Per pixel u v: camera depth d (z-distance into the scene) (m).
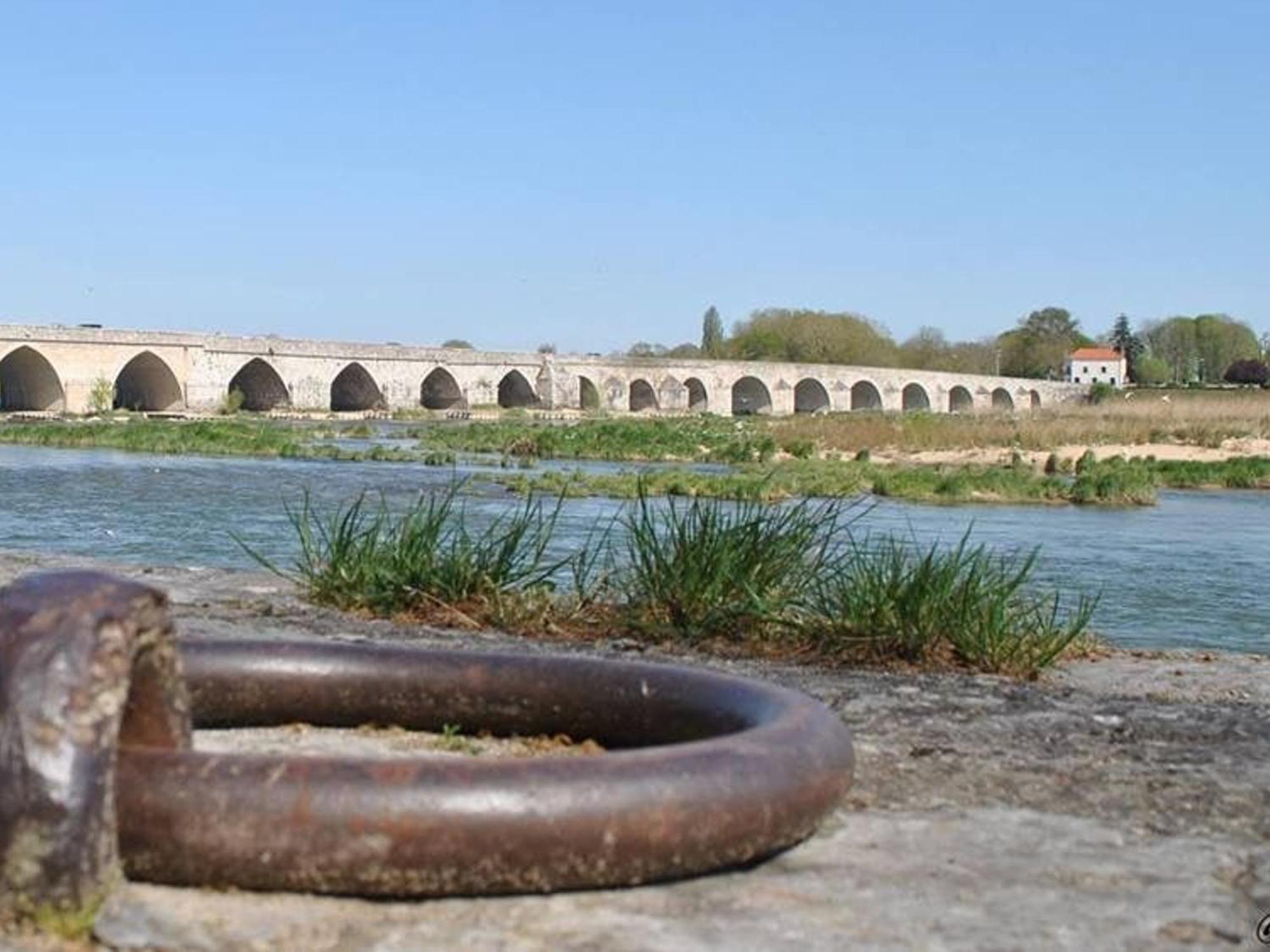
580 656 6.66
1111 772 6.34
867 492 35.41
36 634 4.22
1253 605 17.77
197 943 4.01
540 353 106.25
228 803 4.27
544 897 4.46
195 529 24.03
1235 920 4.53
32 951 3.94
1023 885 4.81
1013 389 144.50
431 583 10.80
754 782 4.64
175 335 82.94
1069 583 19.58
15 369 82.19
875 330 158.88
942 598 9.41
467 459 46.88
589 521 24.92
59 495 31.17
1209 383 168.62
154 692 4.56
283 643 6.70
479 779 4.36
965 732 7.05
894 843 5.21
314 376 90.50
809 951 4.15
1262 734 7.21
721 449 50.00
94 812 4.15
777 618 9.73
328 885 4.30
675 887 4.62
